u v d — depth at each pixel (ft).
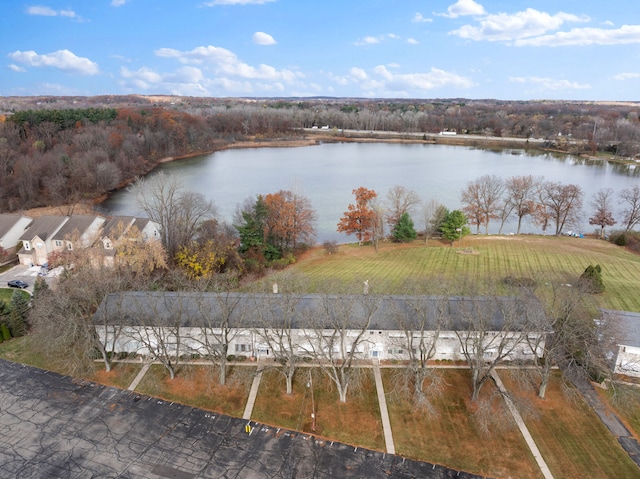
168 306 158.61
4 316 176.55
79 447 122.62
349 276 239.91
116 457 119.44
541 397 139.03
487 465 117.60
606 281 220.02
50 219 270.67
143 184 392.88
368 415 134.21
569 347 146.51
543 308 150.71
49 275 243.40
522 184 359.66
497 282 222.69
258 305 156.76
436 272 243.19
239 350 159.43
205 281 193.88
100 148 475.72
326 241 318.24
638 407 134.82
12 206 369.30
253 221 259.19
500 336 145.79
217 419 133.28
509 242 303.07
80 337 155.02
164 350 148.97
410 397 140.67
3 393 143.84
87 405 138.82
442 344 154.30
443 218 314.14
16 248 273.75
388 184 470.39
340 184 476.54
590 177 502.79
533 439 124.98
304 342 153.79
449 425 130.31
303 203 321.73
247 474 114.42
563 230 356.38
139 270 207.41
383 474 114.93
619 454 120.16
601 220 321.73
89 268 190.90
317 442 124.98
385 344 155.02
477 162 614.34
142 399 141.49
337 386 140.67
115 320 155.63
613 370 147.54
